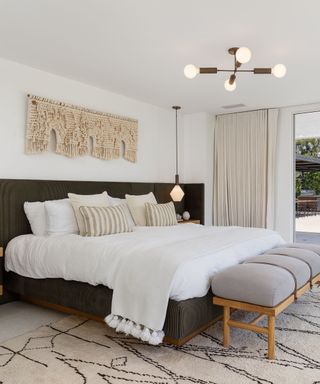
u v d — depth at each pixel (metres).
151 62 3.54
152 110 5.29
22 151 3.60
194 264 2.41
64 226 3.32
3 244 3.32
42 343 2.45
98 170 4.40
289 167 5.34
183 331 2.24
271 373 2.04
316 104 5.13
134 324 2.34
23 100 3.61
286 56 3.34
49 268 2.93
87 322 2.85
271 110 5.39
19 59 3.46
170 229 3.77
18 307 3.23
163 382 1.95
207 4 2.44
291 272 2.54
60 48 3.19
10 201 3.38
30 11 2.54
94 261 2.65
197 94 4.70
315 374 2.03
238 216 5.67
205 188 5.74
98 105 4.43
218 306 2.61
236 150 5.71
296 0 2.39
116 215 3.43
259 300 2.21
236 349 2.35
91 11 2.54
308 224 5.45
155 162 5.35
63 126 3.90
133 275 2.41
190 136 5.90
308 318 2.93
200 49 3.20
